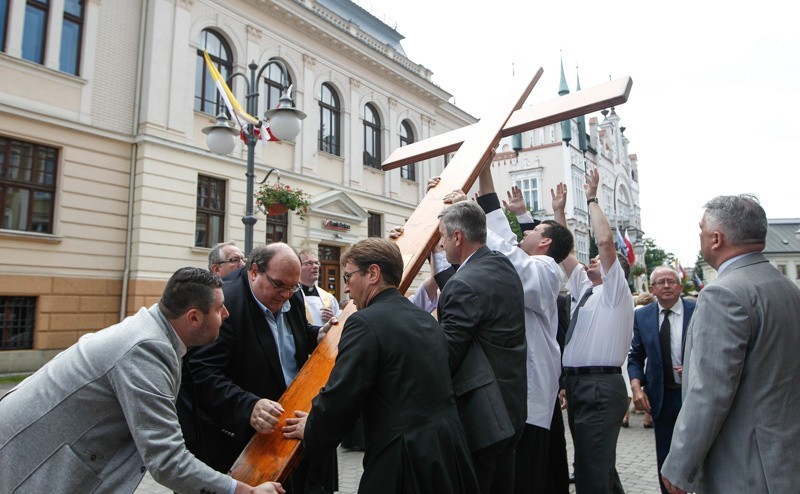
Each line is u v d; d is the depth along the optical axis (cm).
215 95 1303
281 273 224
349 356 167
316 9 1595
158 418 158
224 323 224
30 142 1018
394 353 168
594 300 326
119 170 1127
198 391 211
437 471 159
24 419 159
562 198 368
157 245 1137
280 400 196
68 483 156
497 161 3234
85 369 161
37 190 1027
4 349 962
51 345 1005
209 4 1281
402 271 197
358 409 166
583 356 315
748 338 177
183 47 1220
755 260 193
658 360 348
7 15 993
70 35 1085
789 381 174
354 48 1650
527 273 265
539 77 311
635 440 598
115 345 163
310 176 1495
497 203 296
